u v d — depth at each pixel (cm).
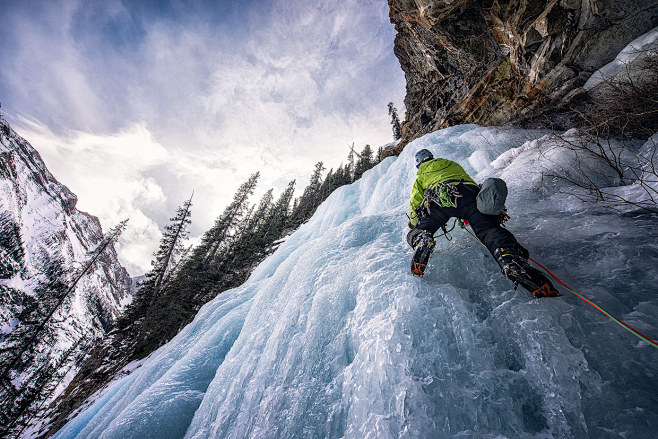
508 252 151
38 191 15438
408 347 149
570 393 113
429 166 214
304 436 157
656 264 151
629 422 100
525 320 143
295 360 203
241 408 212
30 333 2809
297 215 3362
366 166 3206
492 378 128
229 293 581
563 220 215
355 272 238
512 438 110
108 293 13125
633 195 206
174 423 274
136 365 1337
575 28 470
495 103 701
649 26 405
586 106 430
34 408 2258
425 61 975
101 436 286
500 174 329
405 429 119
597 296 144
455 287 177
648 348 117
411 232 199
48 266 11506
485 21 645
